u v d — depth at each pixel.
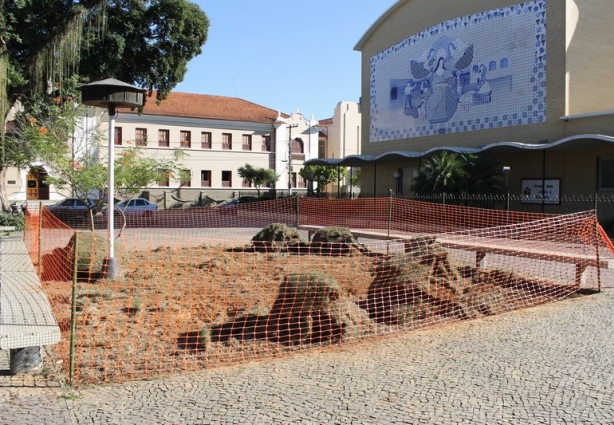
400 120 32.59
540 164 23.88
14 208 28.69
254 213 30.36
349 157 31.61
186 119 45.62
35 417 3.87
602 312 7.30
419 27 30.78
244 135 48.34
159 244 14.29
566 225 10.51
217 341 5.66
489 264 11.27
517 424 3.85
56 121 15.64
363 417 3.93
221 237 18.34
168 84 27.62
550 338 6.03
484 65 26.61
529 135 24.50
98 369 4.83
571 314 7.18
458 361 5.22
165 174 12.52
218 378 4.71
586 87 23.48
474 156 22.84
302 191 48.69
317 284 6.04
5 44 19.33
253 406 4.11
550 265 10.76
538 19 24.02
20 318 5.16
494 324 6.65
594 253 9.85
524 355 5.41
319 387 4.52
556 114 23.30
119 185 12.06
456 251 13.14
